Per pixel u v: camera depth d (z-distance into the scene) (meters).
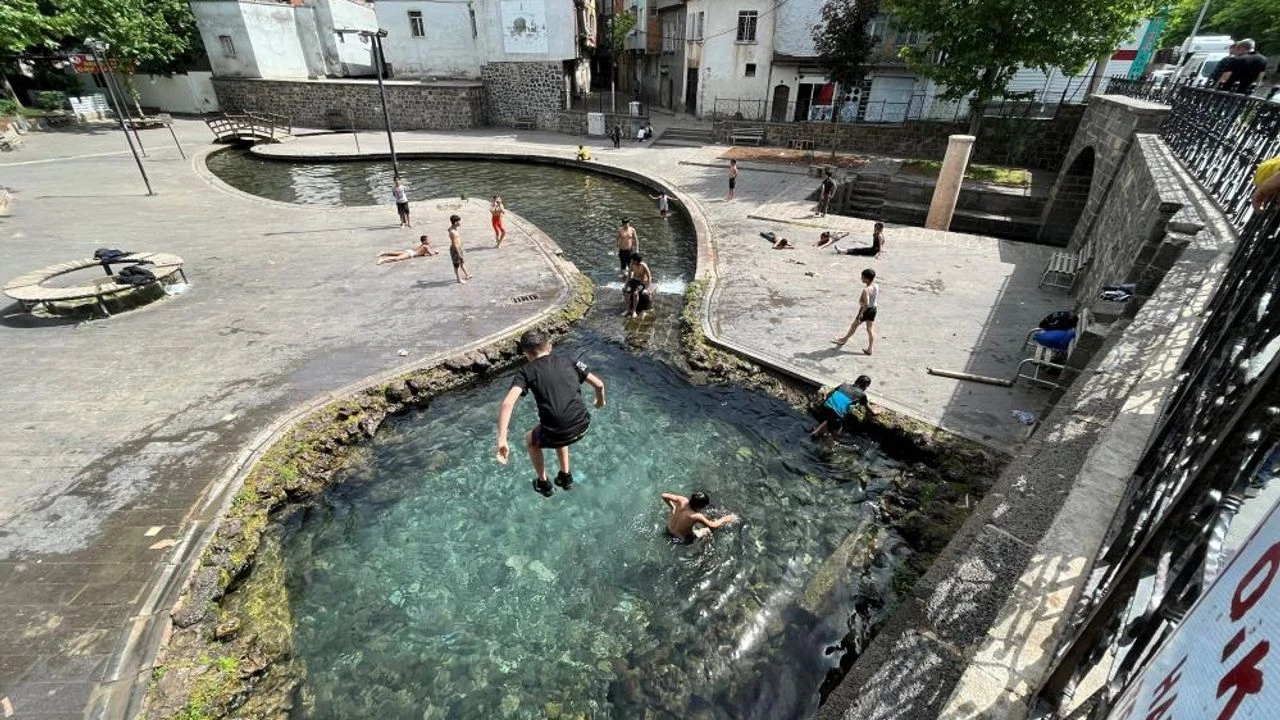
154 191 19.88
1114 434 3.62
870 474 8.00
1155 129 12.89
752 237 16.56
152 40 31.48
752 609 6.22
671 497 7.34
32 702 4.73
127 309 11.27
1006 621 2.68
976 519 4.22
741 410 9.33
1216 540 1.66
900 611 4.07
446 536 7.03
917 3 20.38
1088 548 2.94
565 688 5.49
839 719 3.70
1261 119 7.41
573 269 14.30
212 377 9.12
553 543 6.92
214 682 5.16
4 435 7.64
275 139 30.73
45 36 25.77
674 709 5.34
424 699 5.37
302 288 12.52
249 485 7.09
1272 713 0.75
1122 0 17.94
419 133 33.91
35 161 23.17
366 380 9.17
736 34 31.97
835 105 30.69
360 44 39.53
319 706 5.27
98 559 6.00
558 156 27.53
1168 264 6.35
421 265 14.10
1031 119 24.19
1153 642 1.78
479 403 9.48
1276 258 2.65
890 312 11.78
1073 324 9.10
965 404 8.73
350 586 6.40
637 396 9.66
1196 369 3.12
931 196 21.34
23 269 12.48
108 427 7.90
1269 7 32.38
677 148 29.41
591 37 43.69
